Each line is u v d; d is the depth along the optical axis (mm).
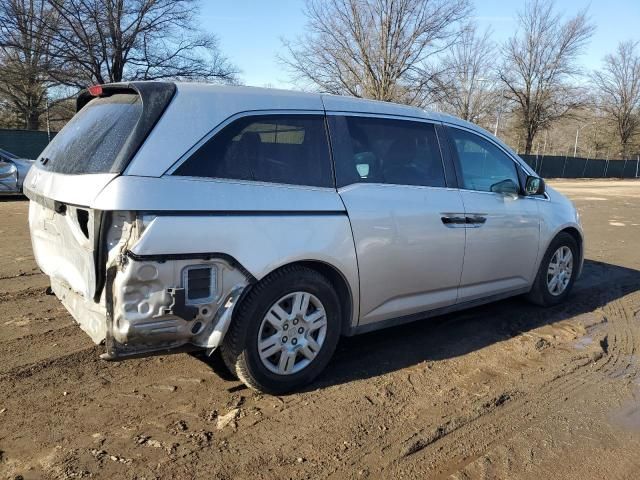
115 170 2896
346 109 3900
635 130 63062
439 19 27156
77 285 3170
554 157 44281
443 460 2939
